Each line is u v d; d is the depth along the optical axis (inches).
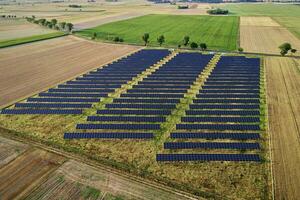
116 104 2174.0
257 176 1355.8
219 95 2326.5
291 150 1571.1
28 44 4409.5
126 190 1257.4
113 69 3125.0
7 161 1467.8
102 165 1432.1
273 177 1346.0
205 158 1478.8
